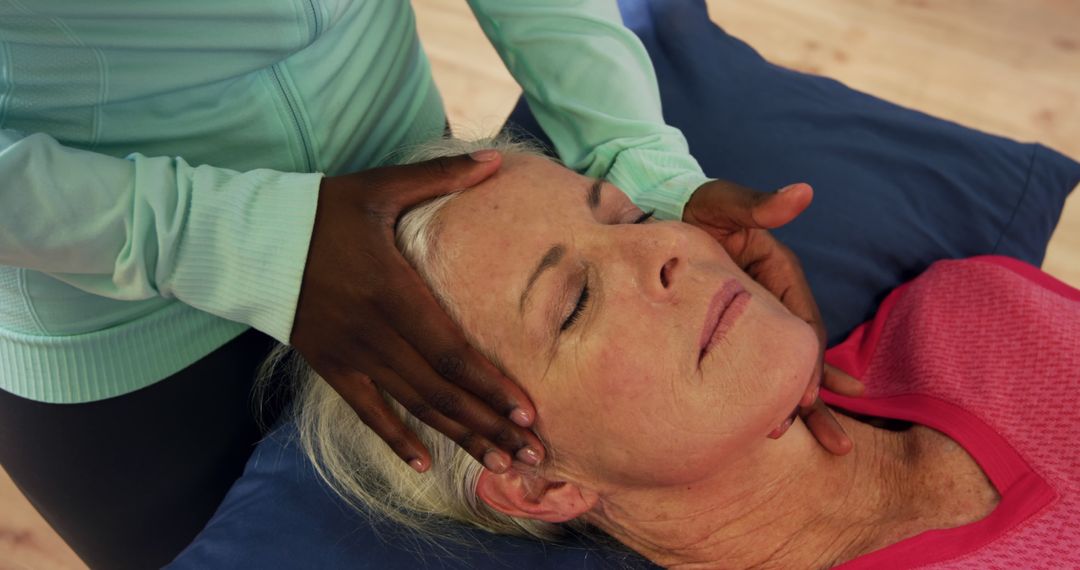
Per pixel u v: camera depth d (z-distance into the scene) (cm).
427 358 84
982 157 150
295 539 113
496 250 94
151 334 106
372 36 110
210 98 96
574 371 91
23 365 103
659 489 102
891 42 222
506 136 128
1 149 79
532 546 114
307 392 116
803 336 94
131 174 84
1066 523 95
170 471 124
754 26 226
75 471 115
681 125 156
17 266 84
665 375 90
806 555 105
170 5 83
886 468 108
